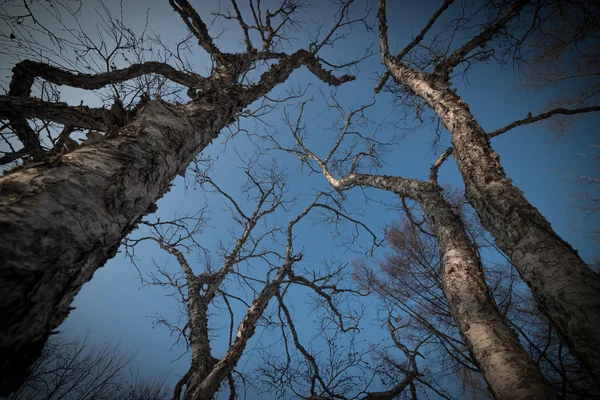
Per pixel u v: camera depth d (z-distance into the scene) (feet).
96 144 4.47
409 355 14.88
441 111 11.43
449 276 7.54
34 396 15.79
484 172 8.21
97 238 3.43
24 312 2.44
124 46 9.75
